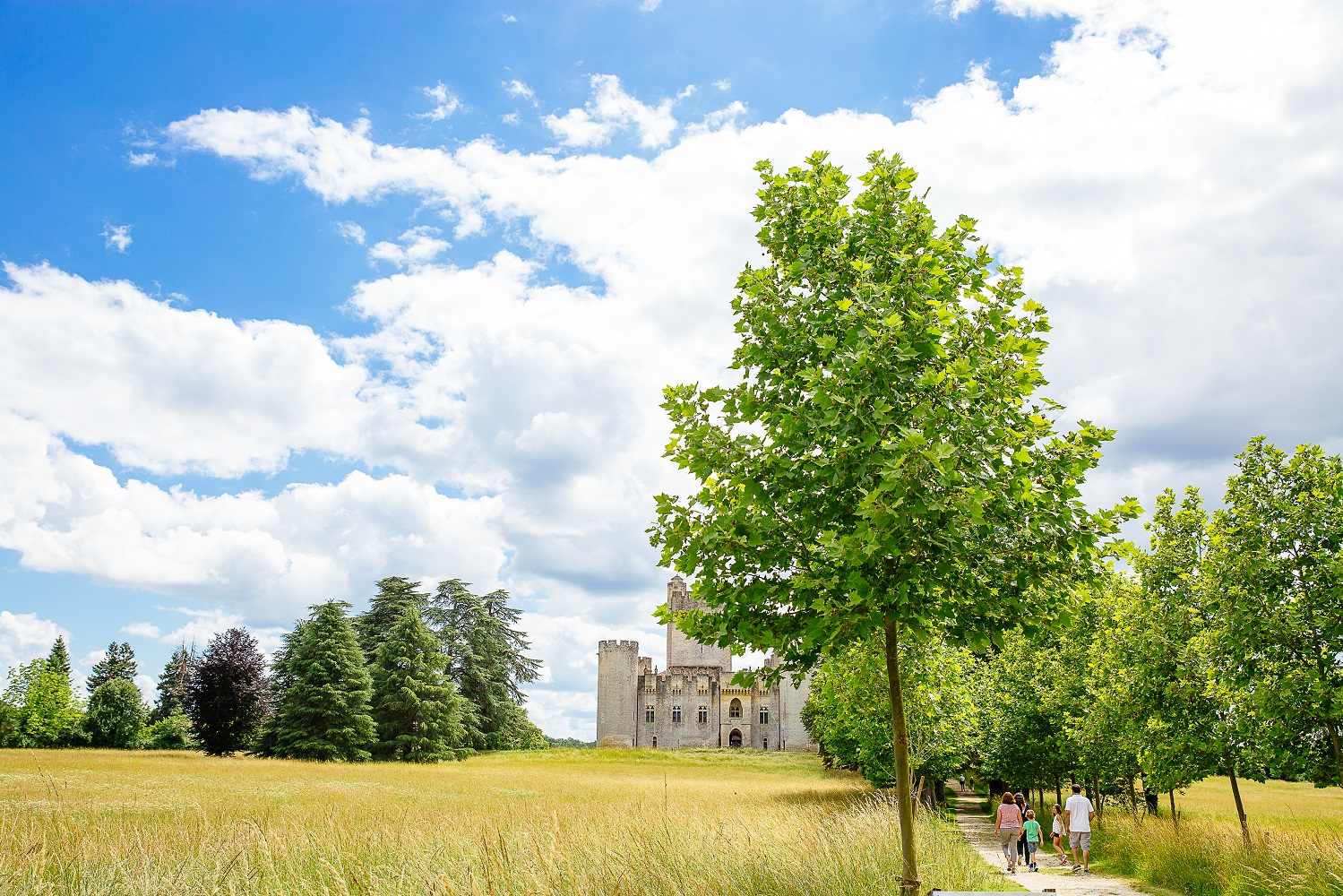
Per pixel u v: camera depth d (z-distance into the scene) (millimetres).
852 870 10656
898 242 9375
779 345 9234
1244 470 14078
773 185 10227
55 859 10883
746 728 129750
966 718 28250
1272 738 13562
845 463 8188
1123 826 22922
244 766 48031
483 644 93312
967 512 7297
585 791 37656
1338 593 12453
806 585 8281
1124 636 18625
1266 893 12125
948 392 8211
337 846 11883
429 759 74312
